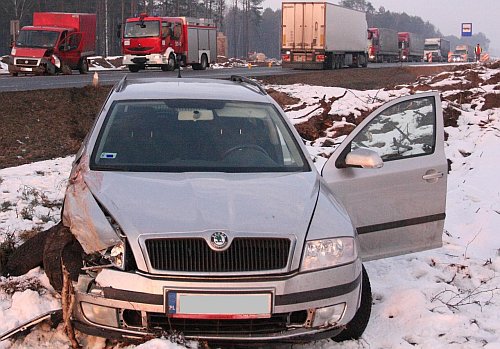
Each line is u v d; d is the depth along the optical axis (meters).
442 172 6.34
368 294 5.31
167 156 5.65
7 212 8.34
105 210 4.83
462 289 6.61
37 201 9.00
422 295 5.99
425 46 102.50
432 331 5.54
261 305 4.52
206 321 4.56
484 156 12.92
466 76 22.52
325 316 4.73
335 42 48.78
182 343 4.47
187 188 5.08
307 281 4.62
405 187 6.18
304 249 4.68
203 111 6.20
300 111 16.61
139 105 6.25
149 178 5.27
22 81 28.23
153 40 40.06
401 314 5.80
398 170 6.14
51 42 35.53
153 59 40.12
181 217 4.67
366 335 5.46
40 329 5.14
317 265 4.69
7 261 6.38
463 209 9.68
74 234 4.86
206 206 4.81
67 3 97.50
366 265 7.07
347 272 4.80
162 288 4.44
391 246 6.22
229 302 4.48
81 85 25.45
